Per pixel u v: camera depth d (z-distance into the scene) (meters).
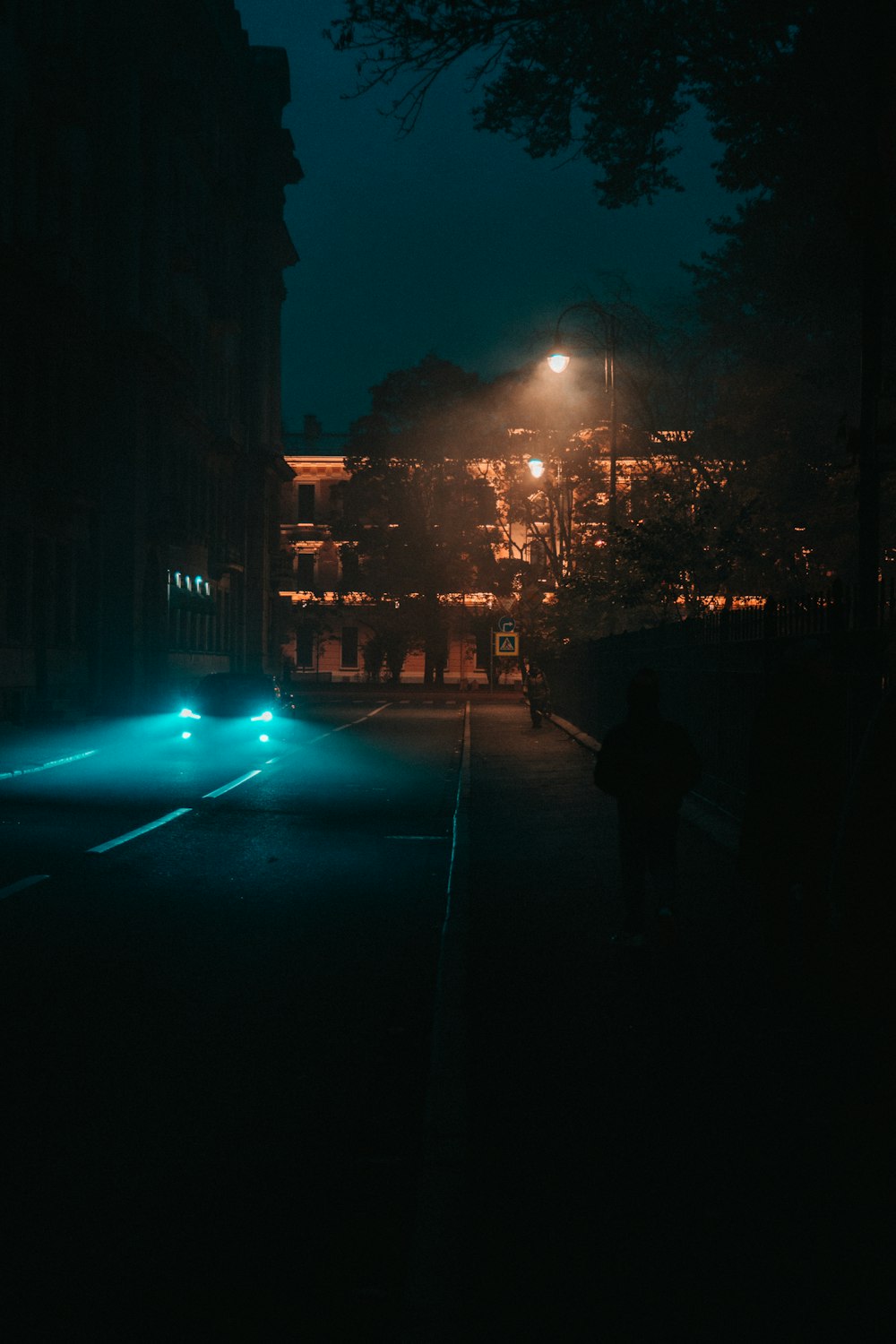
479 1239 4.10
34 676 37.38
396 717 49.09
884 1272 3.83
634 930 8.67
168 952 8.88
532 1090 5.65
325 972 8.34
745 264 23.56
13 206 35.44
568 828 15.78
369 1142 5.23
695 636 17.06
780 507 22.86
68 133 39.38
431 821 17.17
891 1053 4.88
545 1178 4.61
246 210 65.94
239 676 35.12
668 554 22.84
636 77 17.55
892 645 5.65
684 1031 6.62
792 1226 4.18
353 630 95.38
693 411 26.23
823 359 22.89
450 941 8.91
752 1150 4.89
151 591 48.56
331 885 11.94
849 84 16.88
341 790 21.28
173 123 46.97
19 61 35.00
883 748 3.51
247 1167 4.94
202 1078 6.07
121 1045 6.61
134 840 14.73
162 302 47.53
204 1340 3.61
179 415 50.91
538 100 17.80
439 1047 6.26
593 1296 3.70
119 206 43.50
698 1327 3.52
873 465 10.41
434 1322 3.56
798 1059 6.11
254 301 66.12
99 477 43.72
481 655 79.12
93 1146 5.15
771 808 7.79
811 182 19.06
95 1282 3.96
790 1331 3.48
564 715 41.06
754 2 16.66
